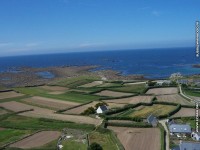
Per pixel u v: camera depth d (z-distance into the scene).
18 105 169.12
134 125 118.12
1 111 157.12
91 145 91.38
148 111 142.88
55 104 167.62
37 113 149.12
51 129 120.06
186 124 111.88
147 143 97.81
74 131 116.31
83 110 151.00
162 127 114.31
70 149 96.62
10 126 126.81
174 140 101.94
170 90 195.38
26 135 113.38
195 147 89.88
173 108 146.38
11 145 101.38
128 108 148.75
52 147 97.12
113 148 94.81
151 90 197.75
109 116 131.62
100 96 183.88
